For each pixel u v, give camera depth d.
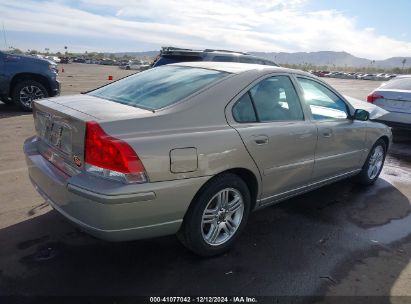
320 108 4.25
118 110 2.94
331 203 4.68
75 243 3.35
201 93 3.14
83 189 2.59
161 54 9.13
